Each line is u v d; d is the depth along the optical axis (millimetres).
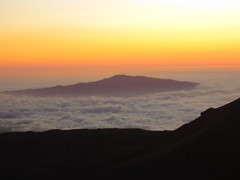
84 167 55062
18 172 56812
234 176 31406
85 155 64312
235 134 37781
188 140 43906
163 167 39125
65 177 50562
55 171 55188
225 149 35906
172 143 49594
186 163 37312
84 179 45719
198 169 35094
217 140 38531
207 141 39562
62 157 65000
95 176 45312
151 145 56469
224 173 32438
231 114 43281
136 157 50719
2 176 54969
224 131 39750
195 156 37938
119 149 65312
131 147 66750
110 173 43812
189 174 34969
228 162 33688
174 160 39312
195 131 49812
